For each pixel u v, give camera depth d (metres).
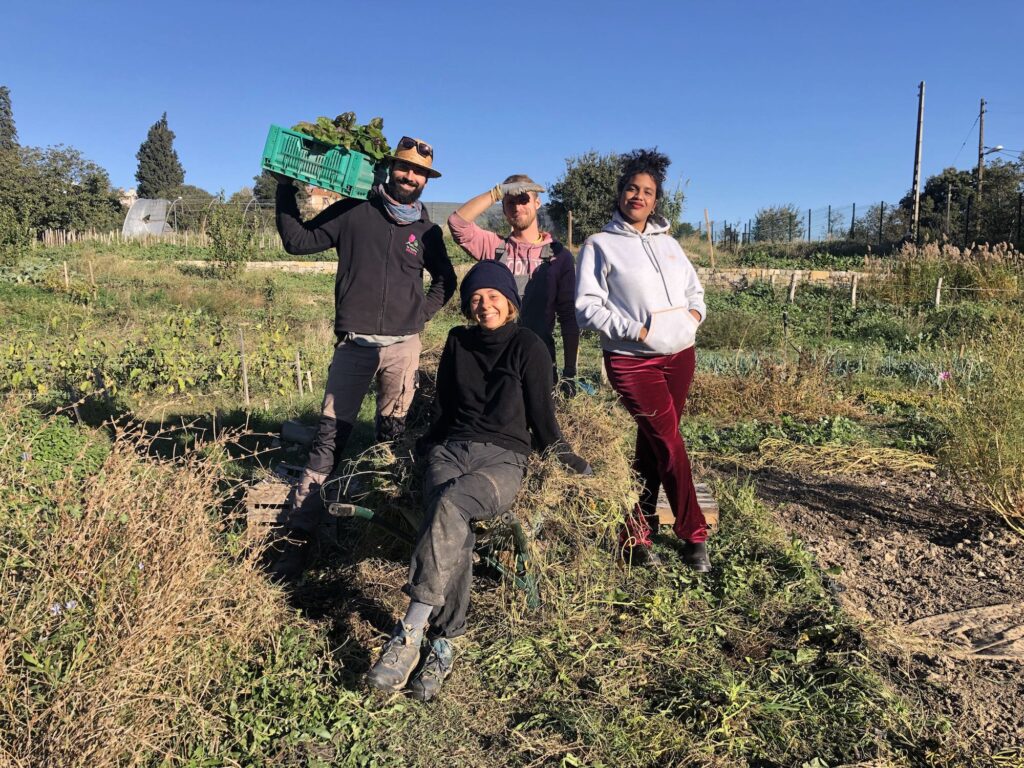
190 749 2.50
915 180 32.66
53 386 8.16
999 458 4.63
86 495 2.75
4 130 83.19
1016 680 3.13
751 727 2.79
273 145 3.55
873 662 3.20
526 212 4.26
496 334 3.24
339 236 3.75
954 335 13.02
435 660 2.90
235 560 3.18
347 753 2.62
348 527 4.30
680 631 3.39
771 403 8.26
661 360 3.61
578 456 3.45
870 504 5.24
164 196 71.62
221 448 3.59
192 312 15.79
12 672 2.25
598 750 2.66
